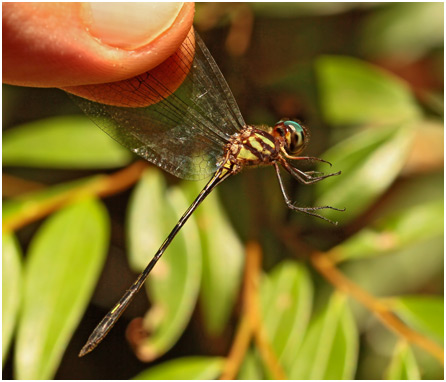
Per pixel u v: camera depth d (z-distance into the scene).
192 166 0.30
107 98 0.29
